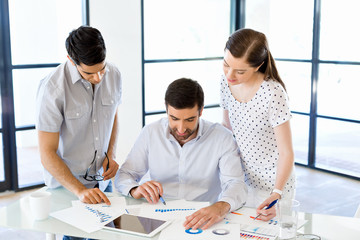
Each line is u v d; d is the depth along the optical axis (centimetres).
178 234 174
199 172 222
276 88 205
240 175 215
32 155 510
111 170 230
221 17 557
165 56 522
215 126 221
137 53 469
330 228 181
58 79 211
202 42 548
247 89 211
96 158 233
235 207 197
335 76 490
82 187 208
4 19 400
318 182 464
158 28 512
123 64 461
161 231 177
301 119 531
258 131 214
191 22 535
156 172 226
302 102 525
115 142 252
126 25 456
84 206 200
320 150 523
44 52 460
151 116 510
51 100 208
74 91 216
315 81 498
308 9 507
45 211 187
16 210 198
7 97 414
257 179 226
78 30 195
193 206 200
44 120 209
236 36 195
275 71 210
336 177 478
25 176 455
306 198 420
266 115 208
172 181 226
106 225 182
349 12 474
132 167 227
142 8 465
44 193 194
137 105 478
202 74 547
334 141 516
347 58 483
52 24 458
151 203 203
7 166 423
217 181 227
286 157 204
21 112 470
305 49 516
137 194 205
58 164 210
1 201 405
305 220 188
